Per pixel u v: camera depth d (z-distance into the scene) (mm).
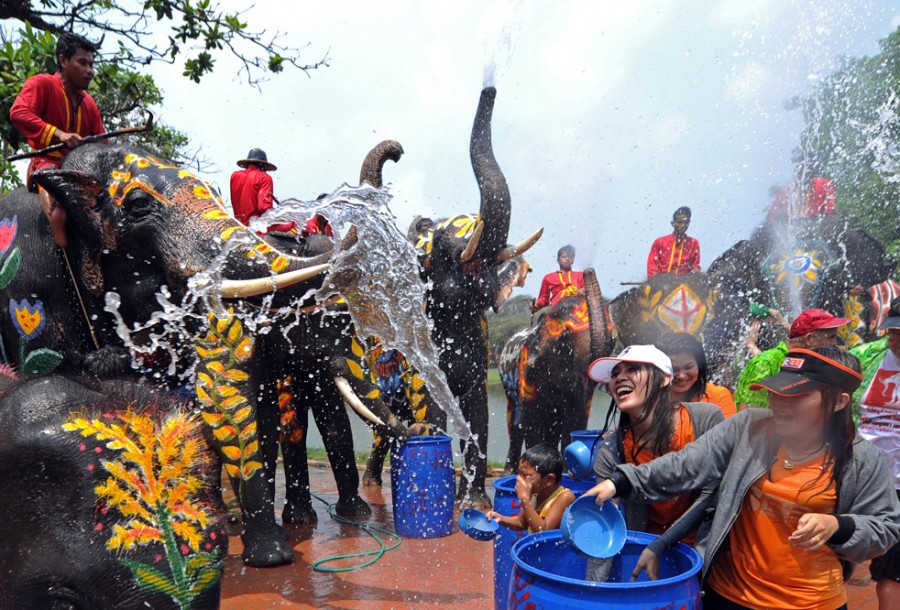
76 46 5465
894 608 3543
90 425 2213
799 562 2404
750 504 2479
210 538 2258
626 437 2816
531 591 2299
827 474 2340
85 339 5375
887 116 10945
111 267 5156
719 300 7555
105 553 2092
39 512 2102
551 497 3539
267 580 4910
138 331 5203
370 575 5016
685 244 8195
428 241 7816
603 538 2445
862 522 2285
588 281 6926
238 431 5078
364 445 13023
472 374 7785
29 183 5441
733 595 2500
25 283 5246
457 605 4406
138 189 5102
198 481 2314
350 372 5969
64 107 5496
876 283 7875
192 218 5090
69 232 5156
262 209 6863
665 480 2527
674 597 2186
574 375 7645
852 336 7812
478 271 7656
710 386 3494
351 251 5250
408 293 6027
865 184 11086
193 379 5109
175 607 2150
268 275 4984
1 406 2271
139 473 2199
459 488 7445
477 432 7734
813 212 7969
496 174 7520
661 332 7266
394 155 6293
